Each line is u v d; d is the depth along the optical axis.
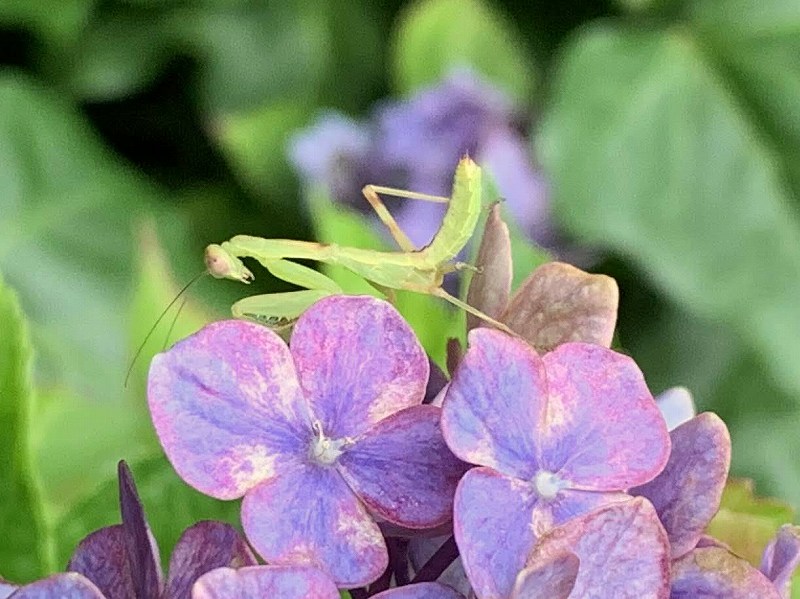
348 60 0.49
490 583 0.13
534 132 0.45
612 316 0.15
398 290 0.21
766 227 0.42
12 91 0.45
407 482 0.14
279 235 0.45
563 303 0.16
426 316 0.21
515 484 0.14
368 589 0.15
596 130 0.42
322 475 0.14
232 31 0.48
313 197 0.38
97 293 0.43
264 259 0.20
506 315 0.16
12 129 0.45
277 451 0.14
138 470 0.19
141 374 0.24
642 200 0.42
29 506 0.18
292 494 0.14
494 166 0.38
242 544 0.13
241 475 0.14
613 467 0.14
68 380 0.41
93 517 0.19
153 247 0.25
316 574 0.12
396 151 0.39
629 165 0.42
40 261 0.43
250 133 0.44
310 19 0.48
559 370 0.14
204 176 0.49
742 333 0.41
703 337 0.43
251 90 0.48
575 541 0.13
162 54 0.48
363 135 0.40
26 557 0.18
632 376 0.14
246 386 0.14
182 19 0.48
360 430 0.14
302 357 0.14
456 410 0.14
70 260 0.43
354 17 0.49
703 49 0.45
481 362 0.14
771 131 0.43
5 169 0.44
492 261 0.16
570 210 0.41
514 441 0.14
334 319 0.14
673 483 0.14
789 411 0.42
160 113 0.50
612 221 0.41
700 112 0.43
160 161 0.50
